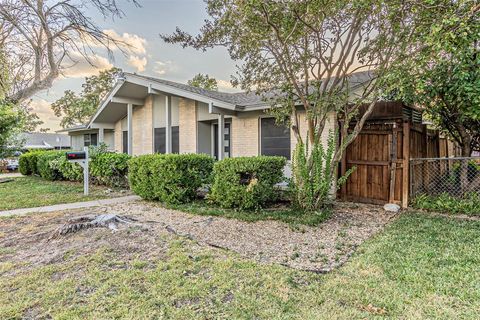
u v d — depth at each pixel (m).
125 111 13.55
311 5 4.93
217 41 6.29
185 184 7.27
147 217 5.97
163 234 4.61
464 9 4.31
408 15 5.07
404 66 5.26
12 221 5.80
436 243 4.20
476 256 3.69
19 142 14.55
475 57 5.66
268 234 4.82
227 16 5.50
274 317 2.51
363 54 5.95
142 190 7.81
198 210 6.45
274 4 4.94
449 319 2.45
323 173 6.34
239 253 3.97
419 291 2.89
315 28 5.59
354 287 3.01
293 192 6.45
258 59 6.71
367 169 7.25
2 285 3.10
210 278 3.21
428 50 4.90
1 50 8.08
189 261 3.64
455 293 2.84
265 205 6.91
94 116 13.48
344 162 7.52
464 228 4.91
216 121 11.13
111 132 15.62
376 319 2.47
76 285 3.07
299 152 6.18
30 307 2.69
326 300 2.78
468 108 6.07
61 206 7.31
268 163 6.51
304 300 2.78
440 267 3.41
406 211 6.38
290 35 5.36
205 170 7.68
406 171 6.72
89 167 10.48
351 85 7.96
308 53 6.07
